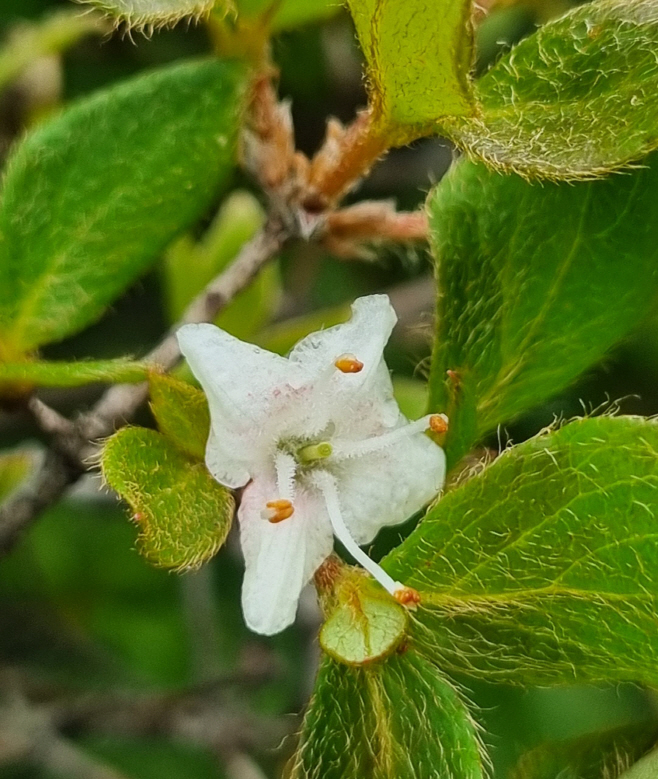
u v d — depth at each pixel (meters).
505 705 0.06
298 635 0.07
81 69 0.07
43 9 0.06
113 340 0.07
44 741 0.07
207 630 0.07
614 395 0.06
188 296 0.05
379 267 0.07
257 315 0.05
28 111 0.05
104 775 0.07
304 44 0.07
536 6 0.05
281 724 0.07
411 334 0.06
